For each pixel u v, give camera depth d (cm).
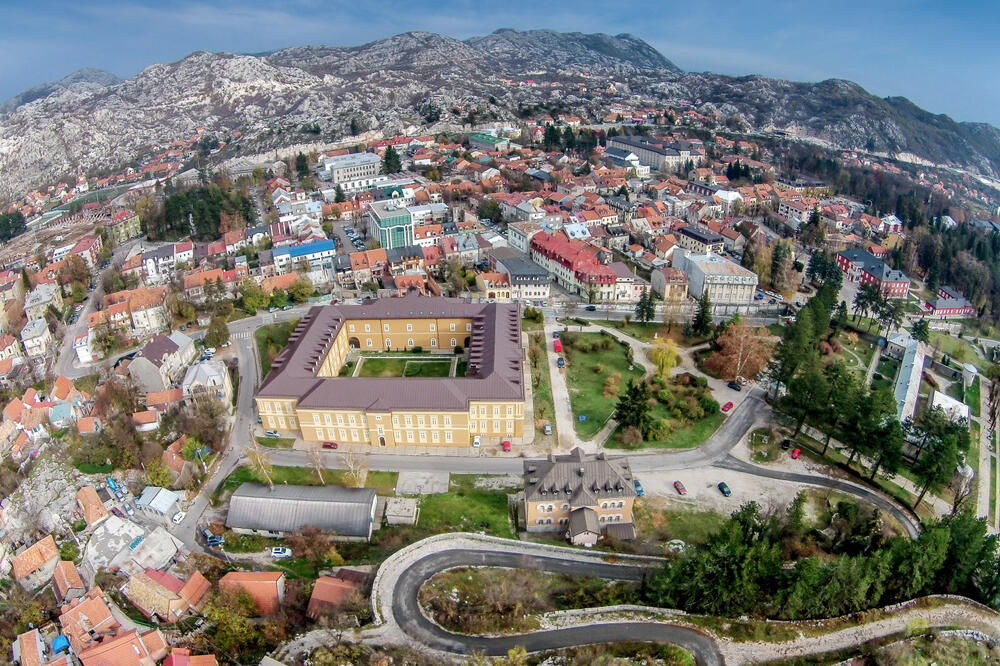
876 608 9500
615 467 11569
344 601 9431
